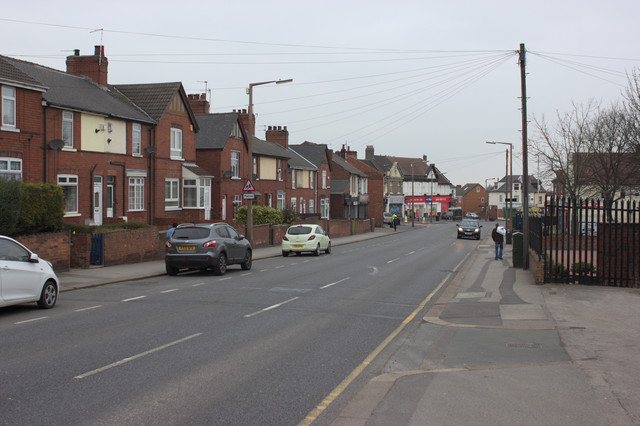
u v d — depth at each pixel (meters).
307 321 11.35
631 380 7.00
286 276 19.75
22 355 8.25
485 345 9.24
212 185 40.91
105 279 17.55
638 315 11.52
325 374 7.50
